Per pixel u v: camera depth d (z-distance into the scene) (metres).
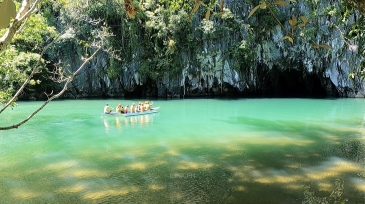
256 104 24.23
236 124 15.55
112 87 30.34
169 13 27.12
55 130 14.11
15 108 21.48
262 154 10.07
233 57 29.08
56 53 28.12
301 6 26.30
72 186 7.46
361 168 8.58
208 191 7.09
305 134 13.03
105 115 18.45
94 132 13.73
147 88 31.50
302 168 8.63
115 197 6.80
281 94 32.66
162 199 6.64
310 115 18.28
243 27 27.92
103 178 8.00
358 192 6.91
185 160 9.52
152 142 11.84
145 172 8.45
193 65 29.59
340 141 11.70
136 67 29.38
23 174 8.32
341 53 26.69
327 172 8.27
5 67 9.26
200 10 28.09
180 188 7.29
